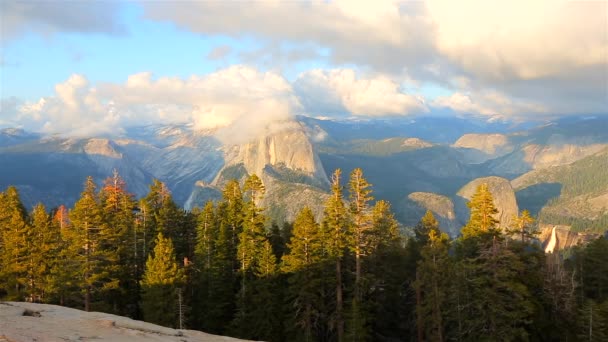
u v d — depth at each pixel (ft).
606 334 128.88
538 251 147.33
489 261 123.24
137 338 49.06
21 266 153.58
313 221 147.54
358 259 153.99
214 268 162.09
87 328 50.14
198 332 60.39
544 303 138.21
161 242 149.79
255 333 147.33
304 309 150.20
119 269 160.56
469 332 125.08
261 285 148.36
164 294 145.18
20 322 48.52
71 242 156.56
